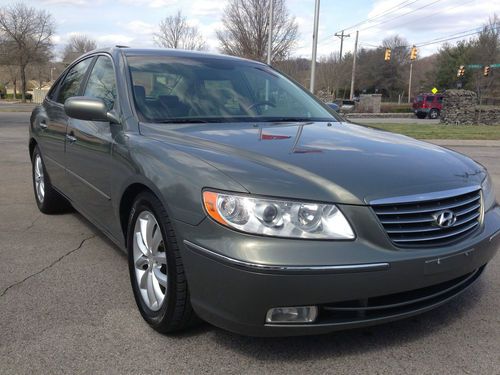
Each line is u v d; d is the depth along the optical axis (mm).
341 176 2494
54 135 4656
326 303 2295
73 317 3057
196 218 2438
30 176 7777
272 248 2246
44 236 4656
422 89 81812
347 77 70062
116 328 2928
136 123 3326
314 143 2982
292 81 4598
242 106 3783
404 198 2455
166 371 2512
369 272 2307
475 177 2941
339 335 2859
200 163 2600
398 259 2367
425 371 2531
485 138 16297
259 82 4199
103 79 4055
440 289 2662
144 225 2992
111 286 3525
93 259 4055
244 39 32875
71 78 4875
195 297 2492
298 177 2443
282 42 33312
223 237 2324
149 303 2928
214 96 3785
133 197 3223
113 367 2539
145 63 3895
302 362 2590
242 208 2312
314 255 2256
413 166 2744
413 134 17562
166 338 2809
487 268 3947
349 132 3445
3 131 16125
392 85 84312
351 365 2570
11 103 52844
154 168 2787
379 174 2564
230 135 3068
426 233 2520
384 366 2568
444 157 3053
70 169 4277
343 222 2355
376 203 2393
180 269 2582
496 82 46438
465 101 26281
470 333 2914
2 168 8500
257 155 2672
